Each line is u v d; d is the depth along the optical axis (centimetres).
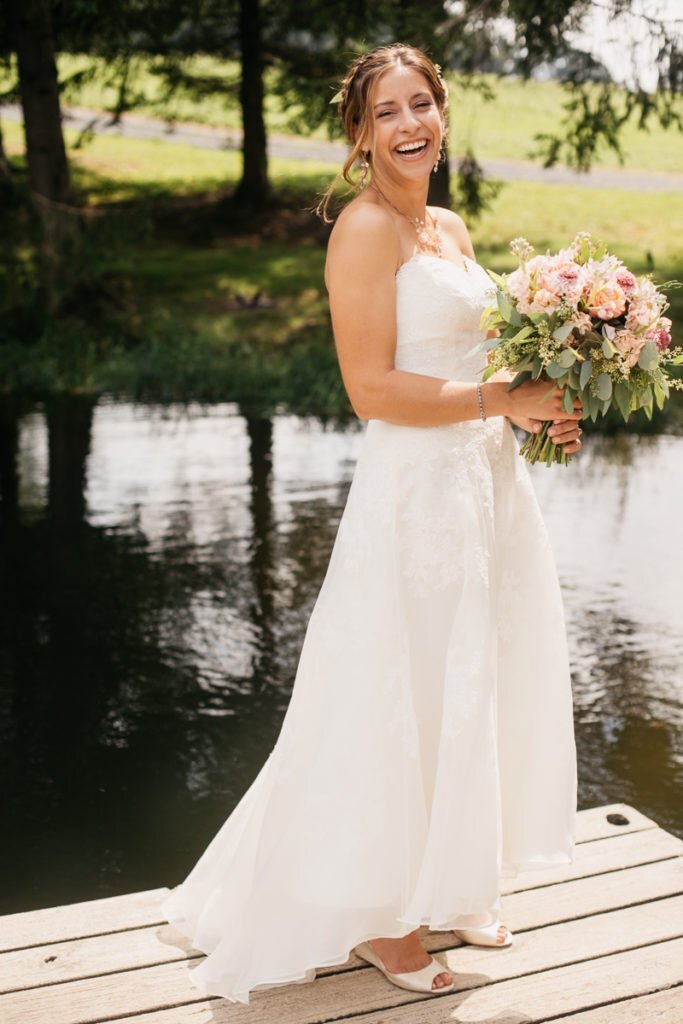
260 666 520
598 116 1211
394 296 231
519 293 219
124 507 750
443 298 231
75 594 602
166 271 1700
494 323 228
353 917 230
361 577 233
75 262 1377
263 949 231
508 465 249
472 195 1321
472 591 231
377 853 229
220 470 842
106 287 1523
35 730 464
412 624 233
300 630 556
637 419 994
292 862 232
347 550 236
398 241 233
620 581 612
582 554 654
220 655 530
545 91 3089
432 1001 238
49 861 383
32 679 507
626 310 221
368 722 229
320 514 733
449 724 226
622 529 702
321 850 230
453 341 235
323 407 1080
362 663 231
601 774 430
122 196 2159
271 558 652
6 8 1431
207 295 1577
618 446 930
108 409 1067
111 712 479
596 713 476
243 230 1959
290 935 231
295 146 2636
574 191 2209
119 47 1427
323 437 950
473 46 1088
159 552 664
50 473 836
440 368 235
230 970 231
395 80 231
